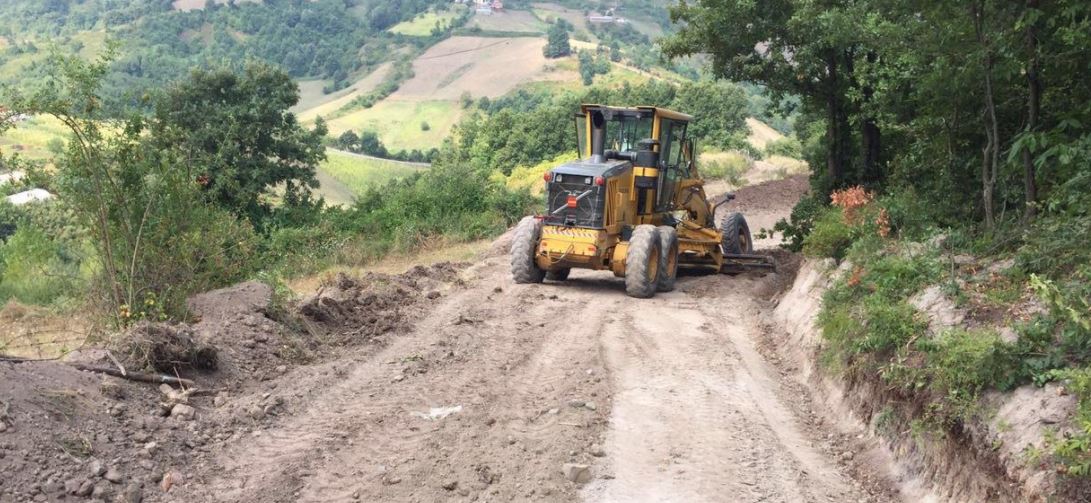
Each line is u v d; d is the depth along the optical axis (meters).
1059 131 8.13
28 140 65.38
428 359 9.19
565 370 9.09
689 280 15.27
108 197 8.77
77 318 9.92
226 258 10.48
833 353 8.36
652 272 13.57
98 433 6.22
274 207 32.06
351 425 7.14
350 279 12.60
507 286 13.98
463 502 5.89
